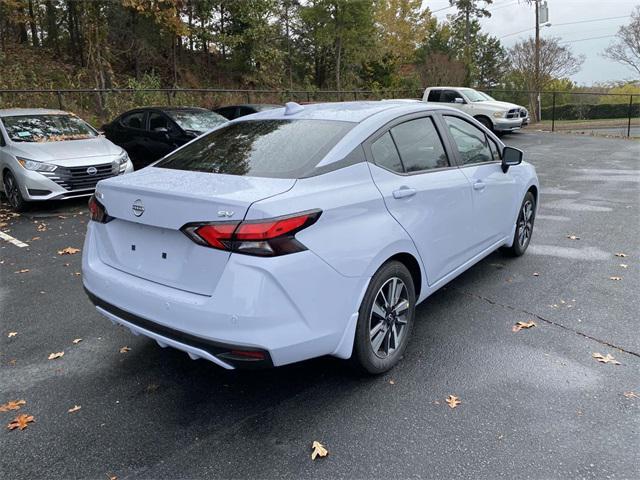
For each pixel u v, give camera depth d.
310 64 29.25
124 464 2.39
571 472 2.27
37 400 2.91
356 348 2.87
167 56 22.89
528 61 31.77
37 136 8.31
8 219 7.34
